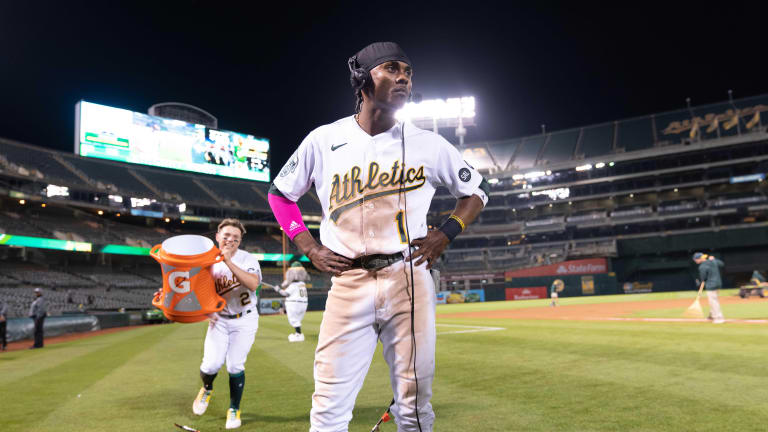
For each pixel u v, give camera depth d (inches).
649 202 2102.6
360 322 80.7
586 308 918.4
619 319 546.6
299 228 87.3
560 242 2108.8
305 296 447.2
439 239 83.6
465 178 88.0
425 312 81.2
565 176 2190.0
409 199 82.9
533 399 172.7
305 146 88.3
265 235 2065.7
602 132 2321.6
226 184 2049.7
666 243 1998.0
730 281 1936.5
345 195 82.7
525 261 2069.4
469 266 2091.5
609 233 2106.3
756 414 143.9
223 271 160.9
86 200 1599.4
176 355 368.8
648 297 1412.4
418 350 79.9
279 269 1980.8
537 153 2320.4
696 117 2180.1
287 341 446.9
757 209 1909.4
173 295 121.8
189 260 119.0
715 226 1977.1
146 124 1718.8
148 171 1866.4
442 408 165.3
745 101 2177.7
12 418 174.4
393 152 83.2
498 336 397.7
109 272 1581.0
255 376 252.4
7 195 1382.9
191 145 1824.6
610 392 178.7
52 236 1414.9
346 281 81.1
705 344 290.8
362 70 82.7
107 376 272.8
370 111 83.9
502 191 2251.5
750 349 265.1
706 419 140.8
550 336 381.1
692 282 1879.9
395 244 80.4
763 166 1962.4
